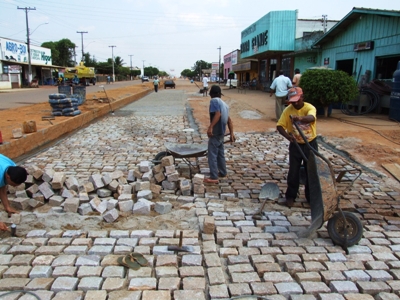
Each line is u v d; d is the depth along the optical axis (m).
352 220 4.12
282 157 8.16
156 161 6.46
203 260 3.75
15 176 4.26
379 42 15.44
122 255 3.79
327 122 12.18
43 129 9.58
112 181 5.65
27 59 49.66
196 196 5.62
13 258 3.69
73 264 3.59
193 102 22.84
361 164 7.50
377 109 14.08
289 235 4.29
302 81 12.87
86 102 17.89
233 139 6.68
